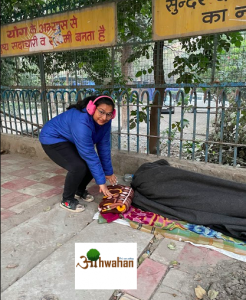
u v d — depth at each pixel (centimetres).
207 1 284
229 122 378
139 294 172
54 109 469
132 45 354
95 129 248
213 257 207
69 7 389
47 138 264
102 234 236
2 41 479
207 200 248
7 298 169
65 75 429
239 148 367
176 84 322
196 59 336
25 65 474
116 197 264
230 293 169
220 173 290
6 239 230
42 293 173
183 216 248
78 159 262
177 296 169
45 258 206
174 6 305
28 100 453
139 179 287
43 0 427
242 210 236
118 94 354
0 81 516
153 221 247
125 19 358
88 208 283
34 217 265
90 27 371
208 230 234
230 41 306
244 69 302
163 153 461
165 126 513
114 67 383
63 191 300
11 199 304
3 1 459
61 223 255
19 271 193
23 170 402
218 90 297
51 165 425
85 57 405
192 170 306
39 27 423
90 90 382
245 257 205
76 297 170
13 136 488
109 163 274
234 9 272
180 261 203
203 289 173
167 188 267
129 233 238
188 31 302
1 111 521
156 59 356
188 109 345
